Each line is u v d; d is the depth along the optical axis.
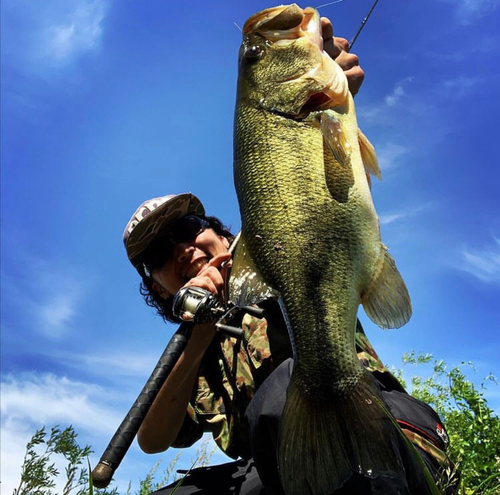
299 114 0.64
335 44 0.78
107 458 0.68
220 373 0.75
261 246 0.60
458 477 0.57
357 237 0.58
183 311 0.72
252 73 0.68
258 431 0.57
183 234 0.88
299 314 0.57
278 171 0.62
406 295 0.57
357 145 0.63
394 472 0.49
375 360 0.64
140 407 0.70
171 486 0.71
